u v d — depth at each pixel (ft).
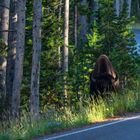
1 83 138.51
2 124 113.70
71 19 193.98
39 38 120.67
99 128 82.38
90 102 116.26
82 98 136.05
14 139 77.97
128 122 87.61
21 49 123.13
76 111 107.55
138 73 155.12
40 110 138.21
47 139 75.00
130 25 154.30
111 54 146.41
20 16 122.52
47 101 145.48
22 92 149.18
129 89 132.26
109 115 97.96
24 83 149.89
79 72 147.95
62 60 148.87
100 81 119.14
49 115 103.91
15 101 123.85
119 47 151.43
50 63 147.74
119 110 102.06
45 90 146.00
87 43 153.89
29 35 151.23
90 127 84.33
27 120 95.66
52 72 146.82
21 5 122.21
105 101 109.19
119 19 151.84
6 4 138.21
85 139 72.74
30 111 118.42
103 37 151.94
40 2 120.47
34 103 119.85
